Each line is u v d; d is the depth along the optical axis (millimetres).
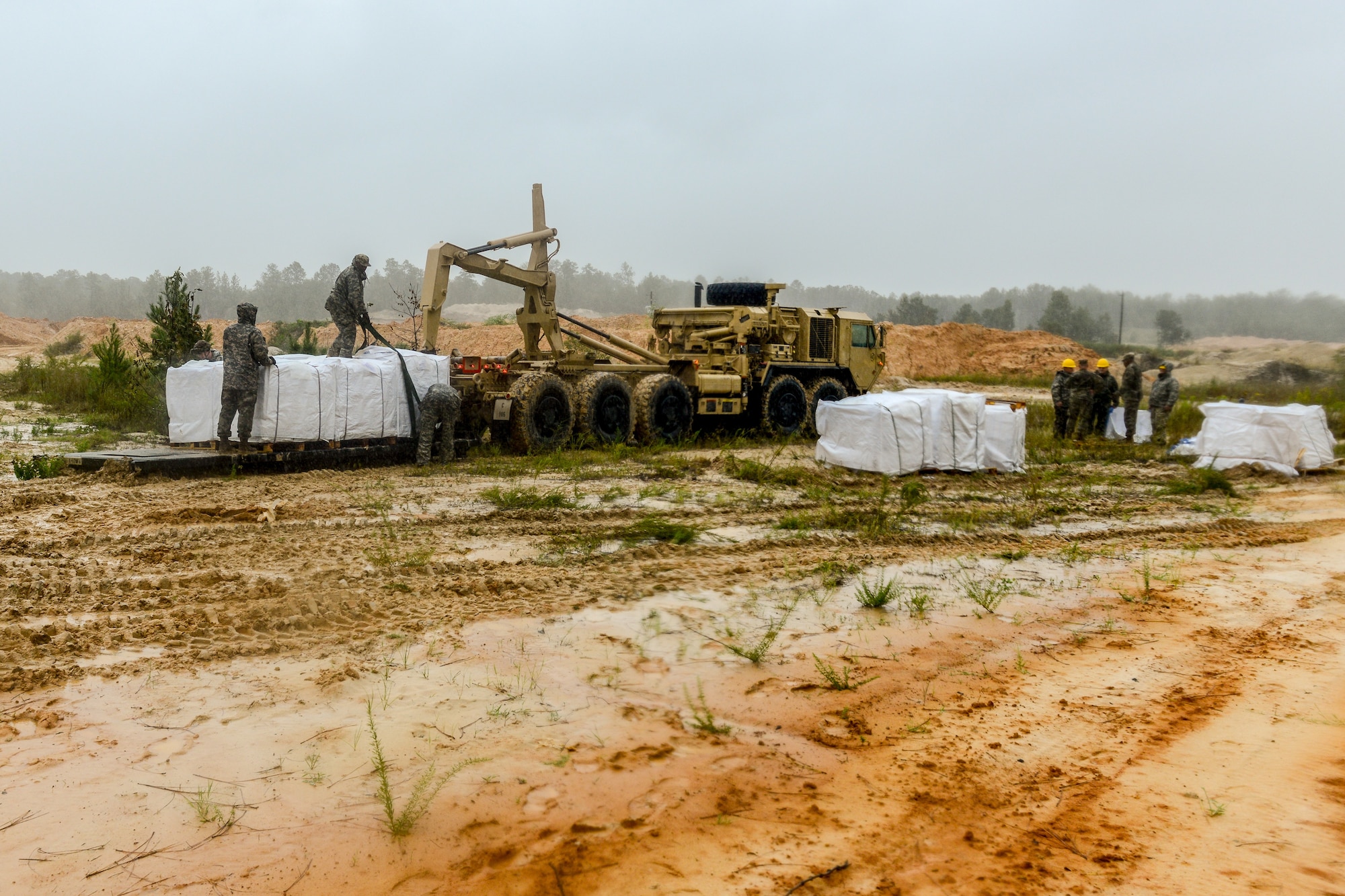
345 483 8609
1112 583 5949
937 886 2467
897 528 7551
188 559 5641
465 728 3389
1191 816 2871
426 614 4719
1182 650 4590
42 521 6539
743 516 7809
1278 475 11680
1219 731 3553
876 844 2682
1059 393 15812
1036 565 6406
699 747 3311
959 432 10945
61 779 2951
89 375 17266
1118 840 2717
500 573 5574
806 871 2523
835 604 5215
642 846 2645
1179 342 95188
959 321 104938
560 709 3600
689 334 15266
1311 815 2877
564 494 8430
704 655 4277
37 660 3926
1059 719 3662
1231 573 6273
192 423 9367
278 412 8938
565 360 12859
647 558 6180
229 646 4148
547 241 13375
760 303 15398
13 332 48750
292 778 2980
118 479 8125
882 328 17250
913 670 4195
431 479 9070
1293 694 3963
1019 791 3037
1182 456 13219
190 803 2820
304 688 3727
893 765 3217
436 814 2779
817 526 7508
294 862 2527
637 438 12969
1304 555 6883
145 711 3467
